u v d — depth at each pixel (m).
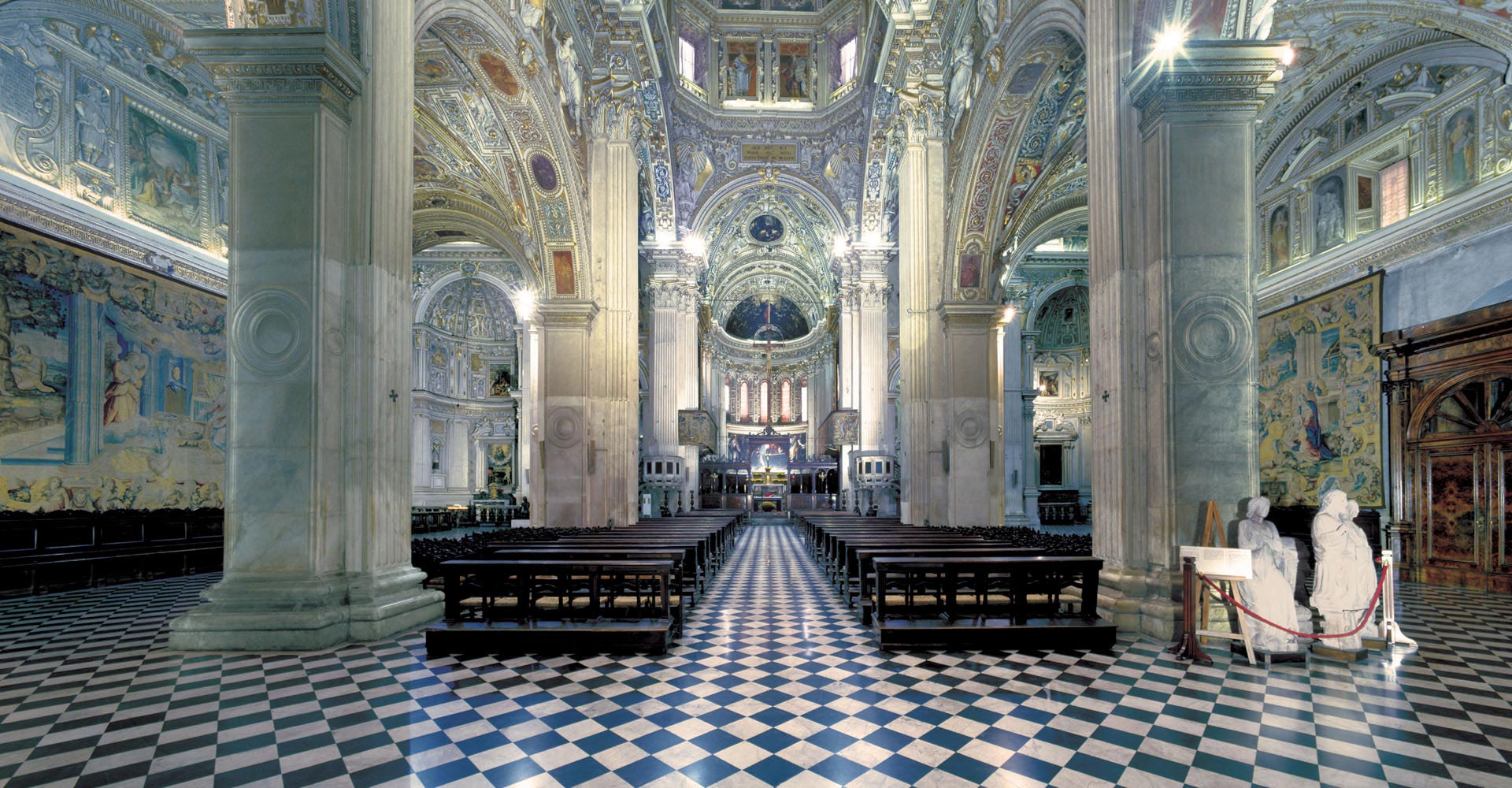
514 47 10.98
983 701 4.55
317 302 6.08
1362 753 3.64
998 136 12.66
